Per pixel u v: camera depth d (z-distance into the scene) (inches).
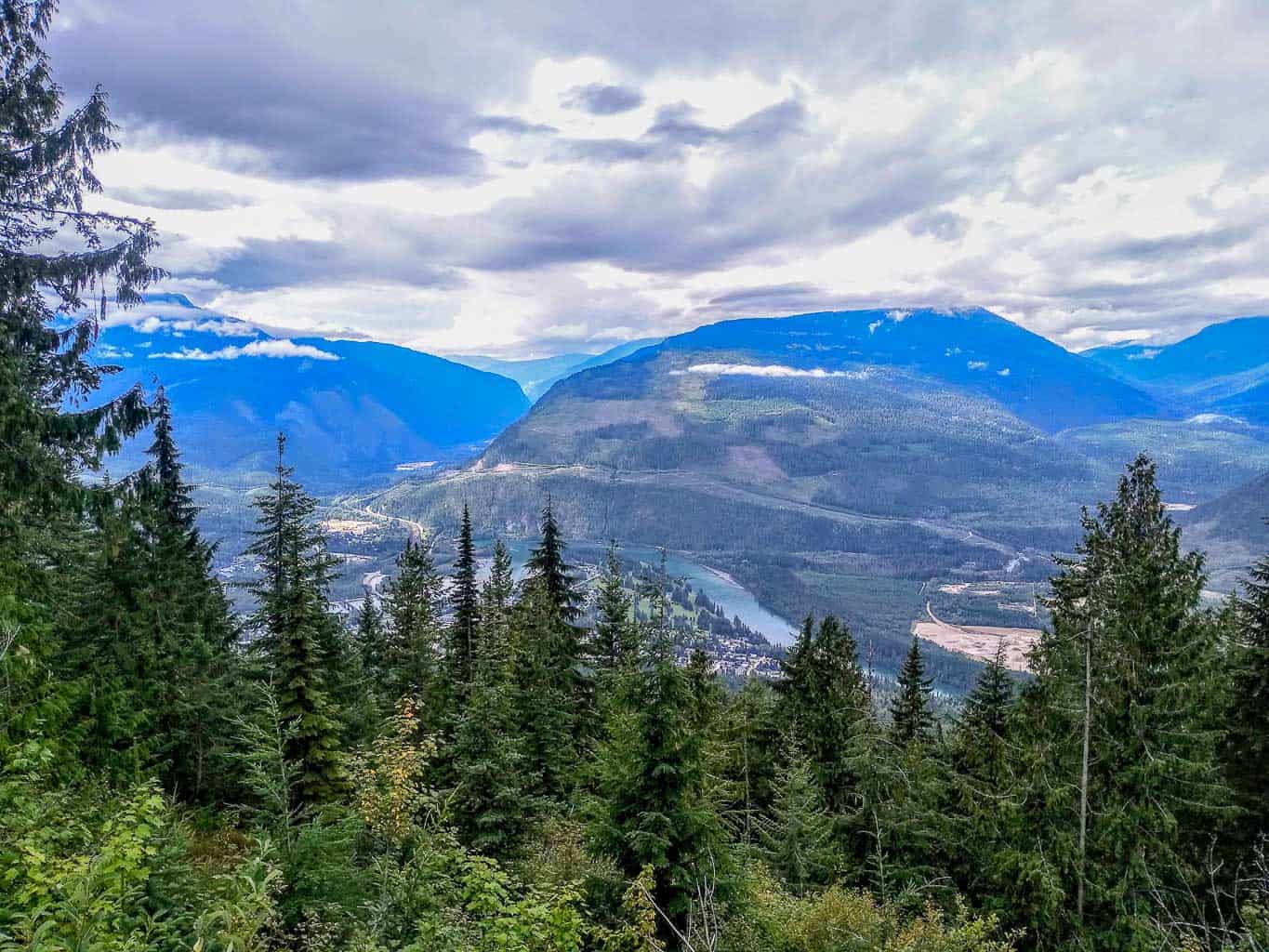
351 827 440.8
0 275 565.3
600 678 1282.0
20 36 545.3
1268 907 414.0
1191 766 585.0
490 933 337.7
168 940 249.8
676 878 476.4
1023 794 677.3
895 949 463.2
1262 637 725.9
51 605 512.7
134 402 542.0
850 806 935.0
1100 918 619.2
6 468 476.1
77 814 329.1
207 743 760.3
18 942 203.3
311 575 808.9
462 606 1264.8
